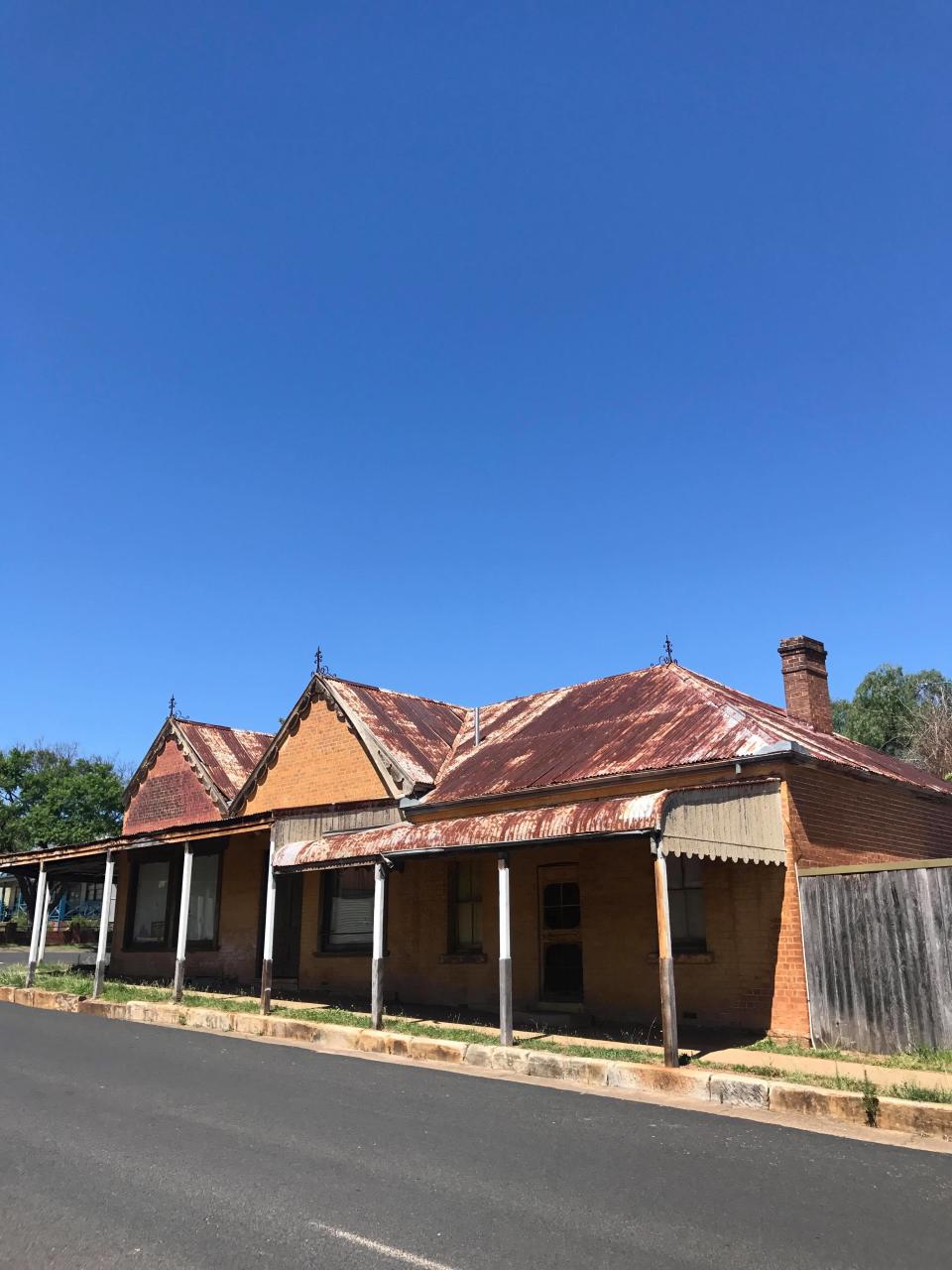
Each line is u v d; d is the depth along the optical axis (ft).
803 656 62.85
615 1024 46.21
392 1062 38.47
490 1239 17.75
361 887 62.54
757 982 42.01
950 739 107.86
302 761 67.62
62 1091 31.27
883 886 38.91
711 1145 24.63
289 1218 18.84
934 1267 16.51
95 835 139.85
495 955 54.03
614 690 61.87
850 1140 25.30
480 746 62.95
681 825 36.91
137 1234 18.01
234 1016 48.80
